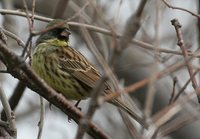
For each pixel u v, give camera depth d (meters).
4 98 10.55
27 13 9.52
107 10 15.20
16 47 16.16
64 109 9.50
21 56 8.27
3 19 16.31
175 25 10.02
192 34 14.95
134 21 7.14
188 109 9.27
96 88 6.96
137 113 11.15
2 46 8.11
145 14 13.04
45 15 17.77
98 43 13.82
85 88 13.38
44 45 13.36
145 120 7.53
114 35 8.75
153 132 7.71
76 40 17.31
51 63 13.20
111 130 16.31
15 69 9.41
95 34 13.69
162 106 15.39
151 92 7.48
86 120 7.02
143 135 7.64
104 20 12.02
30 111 17.06
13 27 16.33
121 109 11.21
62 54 13.34
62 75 13.24
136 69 16.06
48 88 8.56
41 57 13.22
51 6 17.67
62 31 13.37
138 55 16.12
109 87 12.16
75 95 13.41
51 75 13.22
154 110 15.48
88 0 11.30
